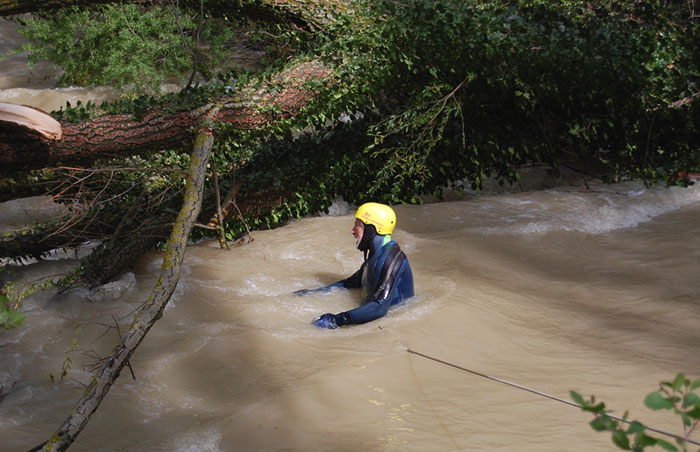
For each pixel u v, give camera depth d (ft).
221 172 26.32
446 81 28.43
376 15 27.96
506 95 28.58
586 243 23.95
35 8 27.30
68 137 21.11
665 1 34.40
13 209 29.68
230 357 15.57
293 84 25.50
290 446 12.19
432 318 17.35
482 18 27.35
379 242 18.01
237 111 24.32
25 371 15.43
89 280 20.04
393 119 27.63
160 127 22.88
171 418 13.29
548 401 13.80
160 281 14.71
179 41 41.45
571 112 30.63
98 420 13.21
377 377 14.64
